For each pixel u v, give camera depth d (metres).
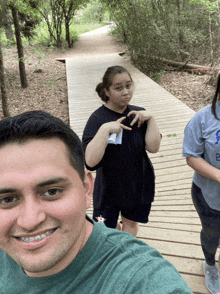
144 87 8.46
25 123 0.43
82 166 0.49
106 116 1.72
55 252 0.45
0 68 7.40
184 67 10.83
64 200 0.44
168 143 4.70
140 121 1.66
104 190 1.76
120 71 1.63
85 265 0.55
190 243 2.42
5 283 0.60
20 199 0.43
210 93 8.06
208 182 1.46
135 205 1.82
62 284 0.55
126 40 12.00
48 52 16.72
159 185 3.50
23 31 11.06
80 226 0.48
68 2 16.55
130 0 10.99
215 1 9.10
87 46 17.98
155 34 10.60
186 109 6.32
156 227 2.67
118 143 1.58
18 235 0.43
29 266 0.45
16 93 10.50
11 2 7.62
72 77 10.75
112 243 0.57
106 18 26.17
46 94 10.25
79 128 5.80
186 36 10.22
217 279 1.93
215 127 1.32
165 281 0.50
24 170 0.42
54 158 0.43
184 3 10.74
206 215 1.59
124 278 0.51
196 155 1.43
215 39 9.62
